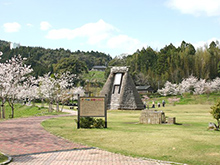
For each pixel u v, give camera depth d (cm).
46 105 7119
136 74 10488
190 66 10144
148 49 11981
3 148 1148
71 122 2348
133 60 11638
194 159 919
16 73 3706
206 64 9906
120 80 4894
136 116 3144
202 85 8069
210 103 5938
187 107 4584
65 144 1236
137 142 1232
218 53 10388
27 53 16262
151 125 2041
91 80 11944
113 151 1071
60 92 4944
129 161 910
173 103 6538
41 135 1526
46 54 17175
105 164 870
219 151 1028
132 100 4716
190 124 2088
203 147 1100
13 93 3691
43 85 5016
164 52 11500
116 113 3847
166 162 891
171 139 1284
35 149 1123
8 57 15450
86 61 18412
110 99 4897
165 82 10069
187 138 1310
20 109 6094
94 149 1119
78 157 973
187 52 10662
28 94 6053
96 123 1864
